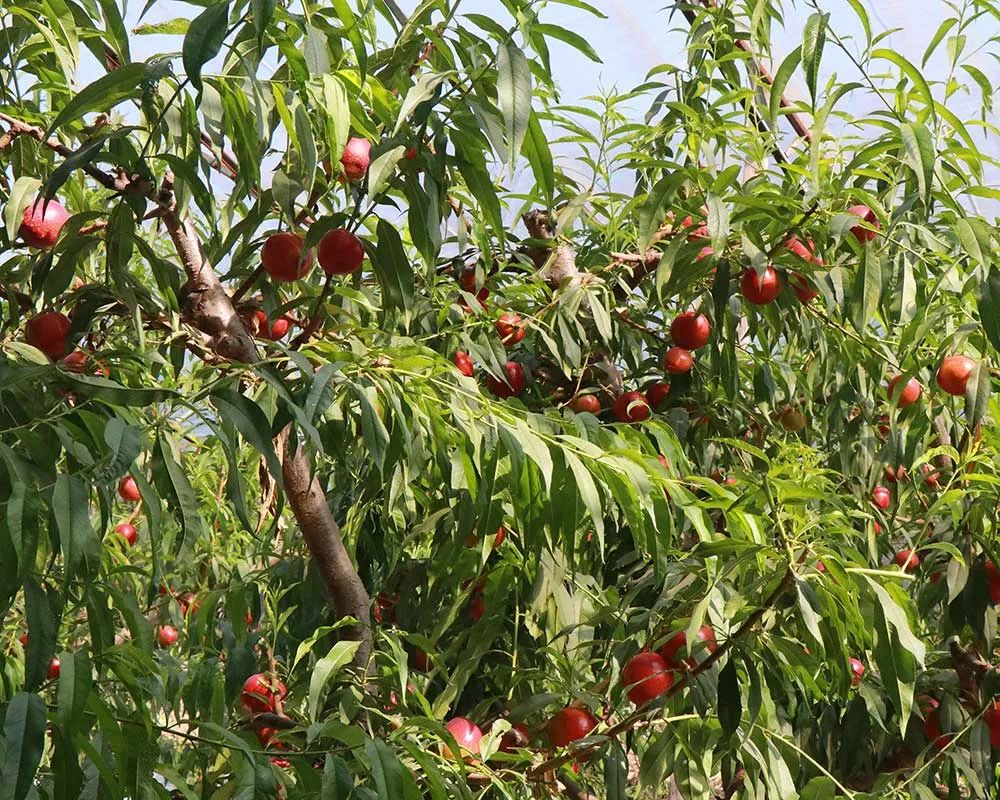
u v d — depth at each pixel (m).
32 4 1.01
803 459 1.24
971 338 1.38
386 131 1.03
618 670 1.09
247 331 1.16
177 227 1.08
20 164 1.10
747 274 1.35
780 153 1.73
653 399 1.60
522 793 1.15
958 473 1.24
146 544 1.98
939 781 1.59
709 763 1.14
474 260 1.60
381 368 0.99
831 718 1.55
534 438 0.95
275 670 1.36
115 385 0.76
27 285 1.24
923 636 1.50
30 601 0.63
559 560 1.31
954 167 1.28
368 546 1.50
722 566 1.01
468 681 1.46
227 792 0.97
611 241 1.65
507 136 0.84
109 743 0.69
